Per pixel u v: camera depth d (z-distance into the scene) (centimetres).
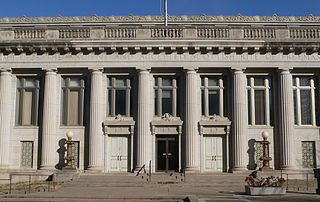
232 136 3659
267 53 3697
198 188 2964
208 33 3675
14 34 3750
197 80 3716
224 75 3756
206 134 3678
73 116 3762
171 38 3659
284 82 3675
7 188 3044
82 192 2653
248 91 3747
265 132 3584
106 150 3688
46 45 3684
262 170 3506
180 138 3678
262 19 4175
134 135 3694
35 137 3731
